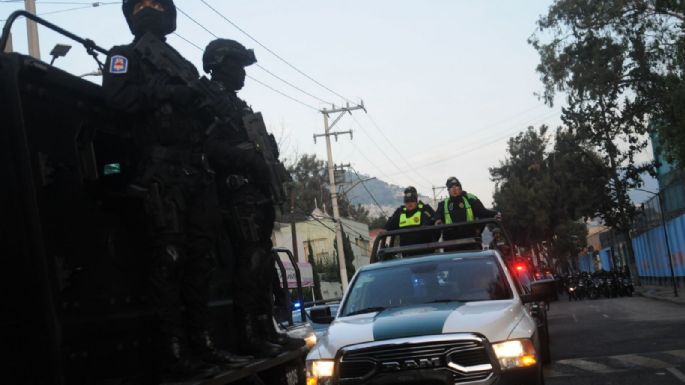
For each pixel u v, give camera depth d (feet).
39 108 13.05
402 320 21.49
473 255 26.37
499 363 20.01
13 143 12.09
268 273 20.07
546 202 234.58
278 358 19.49
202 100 16.87
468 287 24.79
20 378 11.60
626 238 173.47
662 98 112.68
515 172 251.19
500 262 25.90
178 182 15.65
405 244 37.40
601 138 144.77
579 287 152.56
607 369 36.63
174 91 15.81
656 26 116.98
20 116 12.21
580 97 126.11
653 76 115.24
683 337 47.75
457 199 38.01
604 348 45.85
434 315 21.58
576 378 34.65
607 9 117.29
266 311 20.16
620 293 145.18
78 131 14.06
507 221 241.14
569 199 175.42
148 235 15.55
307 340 24.34
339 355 20.56
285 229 199.52
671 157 83.46
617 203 171.01
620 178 171.12
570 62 123.75
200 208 16.61
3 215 11.82
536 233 245.45
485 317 21.08
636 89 121.49
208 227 16.71
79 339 13.12
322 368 20.74
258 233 19.47
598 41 119.44
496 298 24.21
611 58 118.93
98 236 14.17
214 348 16.90
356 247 231.30
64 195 13.34
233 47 20.42
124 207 15.16
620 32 118.52
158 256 15.26
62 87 13.62
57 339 11.94
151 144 15.80
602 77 119.03
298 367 22.16
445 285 25.00
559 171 181.37
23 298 11.78
